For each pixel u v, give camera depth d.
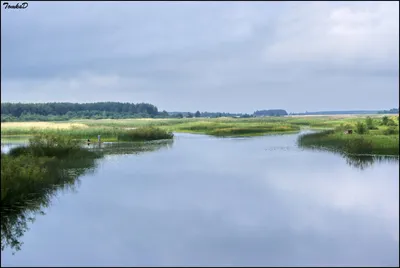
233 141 51.00
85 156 29.39
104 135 54.00
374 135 44.16
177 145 44.66
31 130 62.31
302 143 43.38
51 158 24.55
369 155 32.03
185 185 20.17
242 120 127.88
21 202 16.08
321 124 98.50
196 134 68.19
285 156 32.72
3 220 13.97
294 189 19.08
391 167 25.73
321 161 29.23
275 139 54.53
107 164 27.88
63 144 30.05
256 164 28.00
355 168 25.47
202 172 24.42
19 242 11.85
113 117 175.50
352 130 50.56
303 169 25.39
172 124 101.62
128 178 22.20
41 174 18.75
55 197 17.41
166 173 24.05
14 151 27.70
